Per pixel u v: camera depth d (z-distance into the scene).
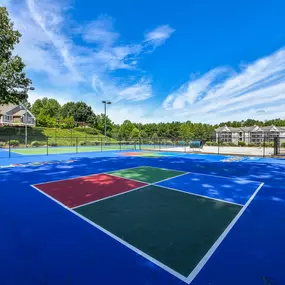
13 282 1.85
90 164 10.50
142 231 2.92
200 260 2.20
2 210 3.77
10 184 5.92
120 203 4.23
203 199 4.54
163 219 3.38
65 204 4.13
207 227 3.07
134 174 7.65
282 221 3.30
